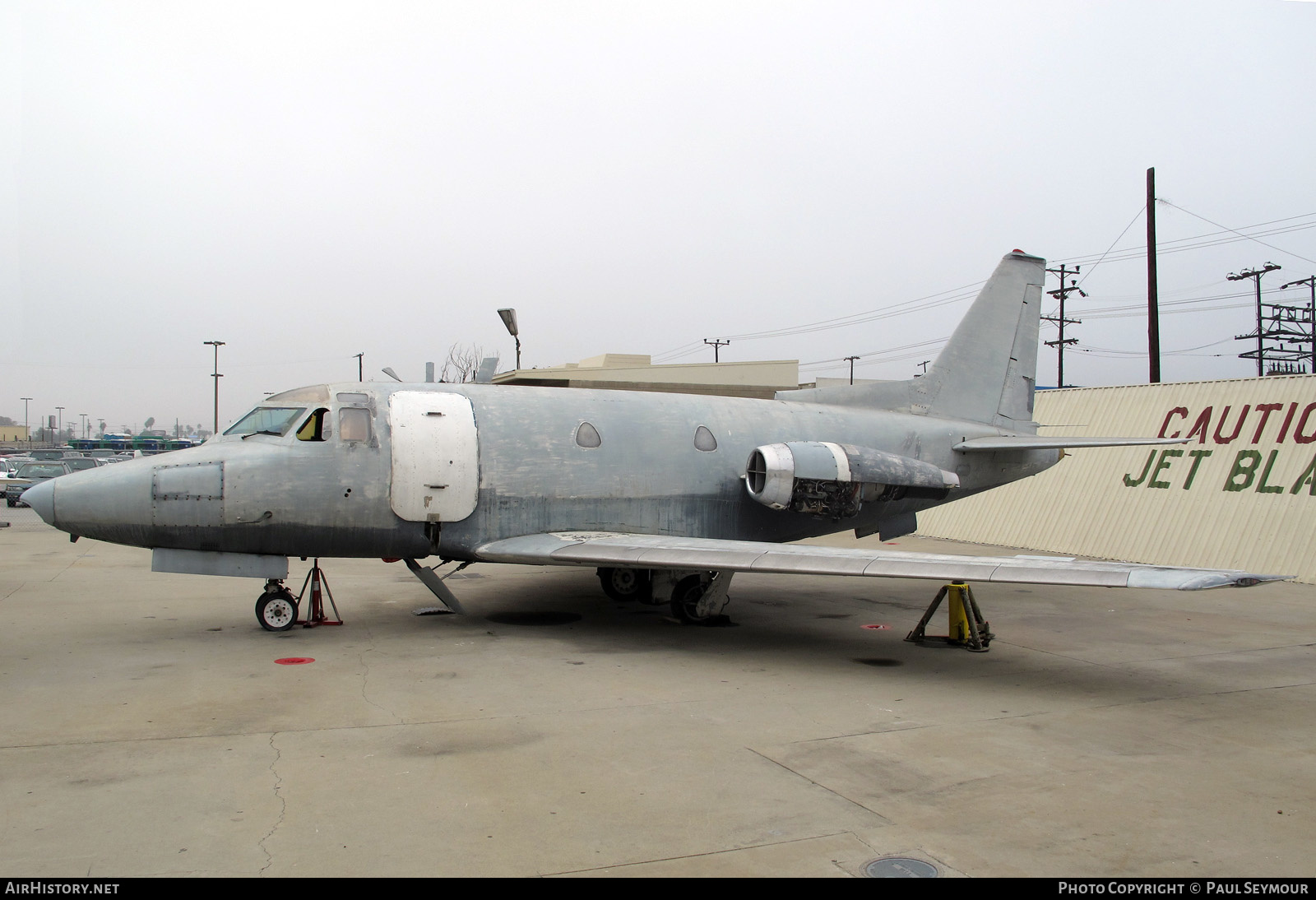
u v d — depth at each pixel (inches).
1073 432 811.4
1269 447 655.1
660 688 318.7
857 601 546.3
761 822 196.4
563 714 280.8
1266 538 630.5
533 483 428.5
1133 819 204.1
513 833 187.2
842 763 238.7
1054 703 311.3
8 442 5821.9
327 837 183.5
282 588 412.8
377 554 422.3
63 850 174.9
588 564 386.0
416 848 178.5
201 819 191.3
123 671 327.6
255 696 294.4
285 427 400.5
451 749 242.7
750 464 470.9
